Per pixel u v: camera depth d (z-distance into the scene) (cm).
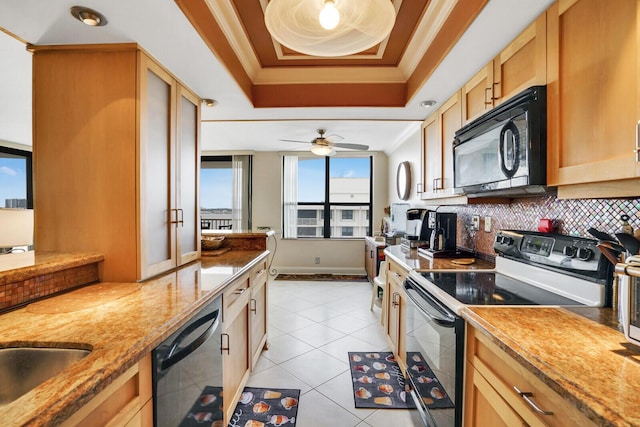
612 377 72
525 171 130
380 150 551
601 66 102
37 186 160
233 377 180
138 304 122
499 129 149
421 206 371
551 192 141
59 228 159
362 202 580
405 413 189
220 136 444
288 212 571
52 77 159
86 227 159
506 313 116
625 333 85
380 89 259
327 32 128
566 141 117
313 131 411
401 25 194
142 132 159
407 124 374
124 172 157
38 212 159
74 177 159
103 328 99
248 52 222
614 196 104
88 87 158
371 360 251
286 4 115
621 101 95
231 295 176
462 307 123
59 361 89
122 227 158
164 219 183
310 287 475
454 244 241
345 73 256
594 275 124
